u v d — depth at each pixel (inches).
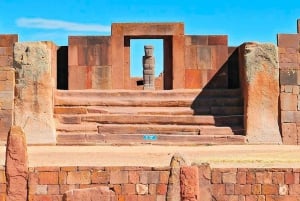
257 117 1178.0
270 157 950.4
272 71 1191.6
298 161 900.0
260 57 1193.4
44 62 1190.3
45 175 790.5
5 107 1182.9
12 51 1210.6
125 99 1235.2
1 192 791.1
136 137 1144.2
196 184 751.1
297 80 1197.1
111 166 790.5
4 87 1189.1
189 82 1332.4
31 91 1181.7
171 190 764.0
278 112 1187.9
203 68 1333.7
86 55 1331.2
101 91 1249.4
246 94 1189.1
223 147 1097.4
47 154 985.5
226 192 784.3
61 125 1178.0
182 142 1135.6
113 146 1119.6
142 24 1333.7
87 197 767.1
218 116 1197.1
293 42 1208.8
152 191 784.9
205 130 1166.3
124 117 1184.8
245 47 1204.5
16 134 792.9
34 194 788.6
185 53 1333.7
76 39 1332.4
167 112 1203.9
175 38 1333.7
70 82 1323.8
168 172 783.7
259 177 786.8
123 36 1333.7
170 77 1359.5
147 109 1214.9
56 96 1227.2
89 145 1133.7
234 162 885.2
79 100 1222.9
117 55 1332.4
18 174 788.6
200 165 781.3
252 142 1159.0
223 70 1332.4
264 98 1186.0
